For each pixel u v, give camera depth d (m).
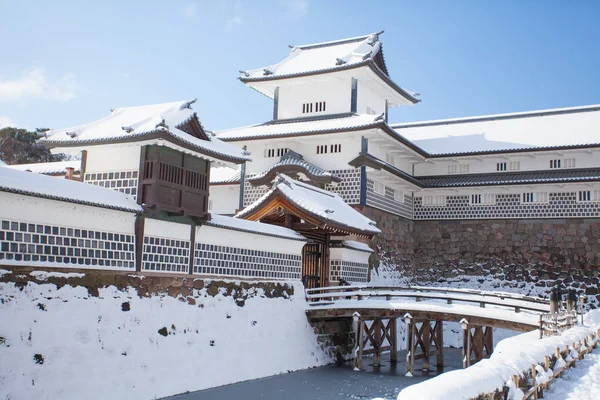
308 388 24.69
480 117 54.47
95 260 20.89
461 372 10.59
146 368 21.27
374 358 30.62
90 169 24.89
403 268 47.22
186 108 25.84
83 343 19.38
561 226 45.09
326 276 35.06
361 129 40.78
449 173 50.06
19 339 17.55
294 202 31.81
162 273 23.52
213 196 49.56
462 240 48.28
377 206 43.81
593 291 43.28
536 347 15.15
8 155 68.94
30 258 18.70
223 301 26.02
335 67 44.78
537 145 46.50
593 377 16.42
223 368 24.61
